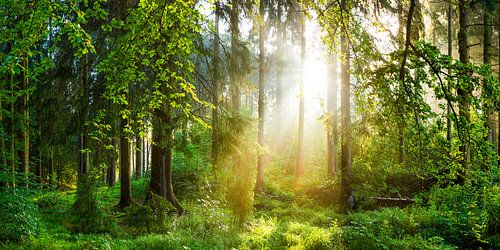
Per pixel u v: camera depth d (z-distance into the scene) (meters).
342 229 11.34
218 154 9.16
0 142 11.95
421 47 4.89
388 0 8.08
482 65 4.78
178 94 7.38
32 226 9.18
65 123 10.59
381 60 5.62
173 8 5.66
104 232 9.77
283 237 10.09
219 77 11.68
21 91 10.83
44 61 6.38
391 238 10.17
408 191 15.72
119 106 9.48
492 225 9.64
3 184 11.70
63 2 5.12
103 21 9.87
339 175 16.81
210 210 12.55
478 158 5.56
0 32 5.48
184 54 6.67
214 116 9.30
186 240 9.62
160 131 9.78
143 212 10.34
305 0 6.45
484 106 5.09
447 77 4.80
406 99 5.00
